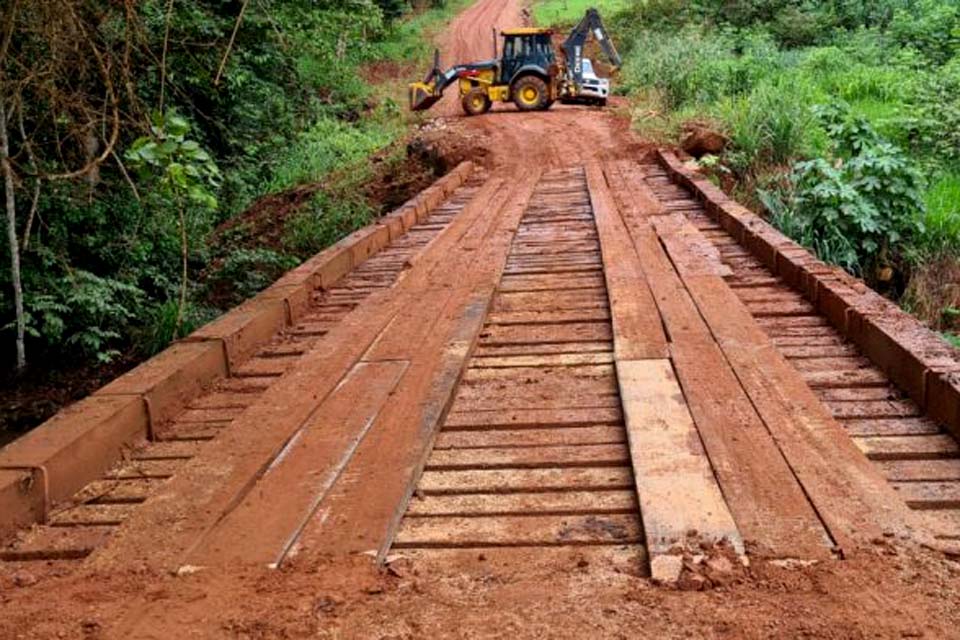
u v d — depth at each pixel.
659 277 6.70
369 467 3.59
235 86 15.35
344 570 2.85
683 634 2.43
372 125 23.86
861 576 2.67
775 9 26.64
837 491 3.20
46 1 5.62
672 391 4.33
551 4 42.28
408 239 9.69
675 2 30.44
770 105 13.98
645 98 20.05
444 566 2.93
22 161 7.88
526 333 5.75
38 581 2.99
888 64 19.84
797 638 2.38
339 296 7.31
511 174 14.16
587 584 2.75
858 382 4.60
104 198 9.52
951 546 2.88
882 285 10.42
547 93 21.00
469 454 3.90
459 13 42.66
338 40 25.50
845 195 10.11
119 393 4.41
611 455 3.79
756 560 2.79
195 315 9.86
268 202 16.39
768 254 7.16
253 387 5.16
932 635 2.37
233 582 2.80
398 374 4.73
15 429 8.45
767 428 3.79
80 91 6.10
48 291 8.93
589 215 10.24
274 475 3.55
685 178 11.54
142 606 2.68
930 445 3.82
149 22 8.84
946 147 13.19
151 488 3.86
